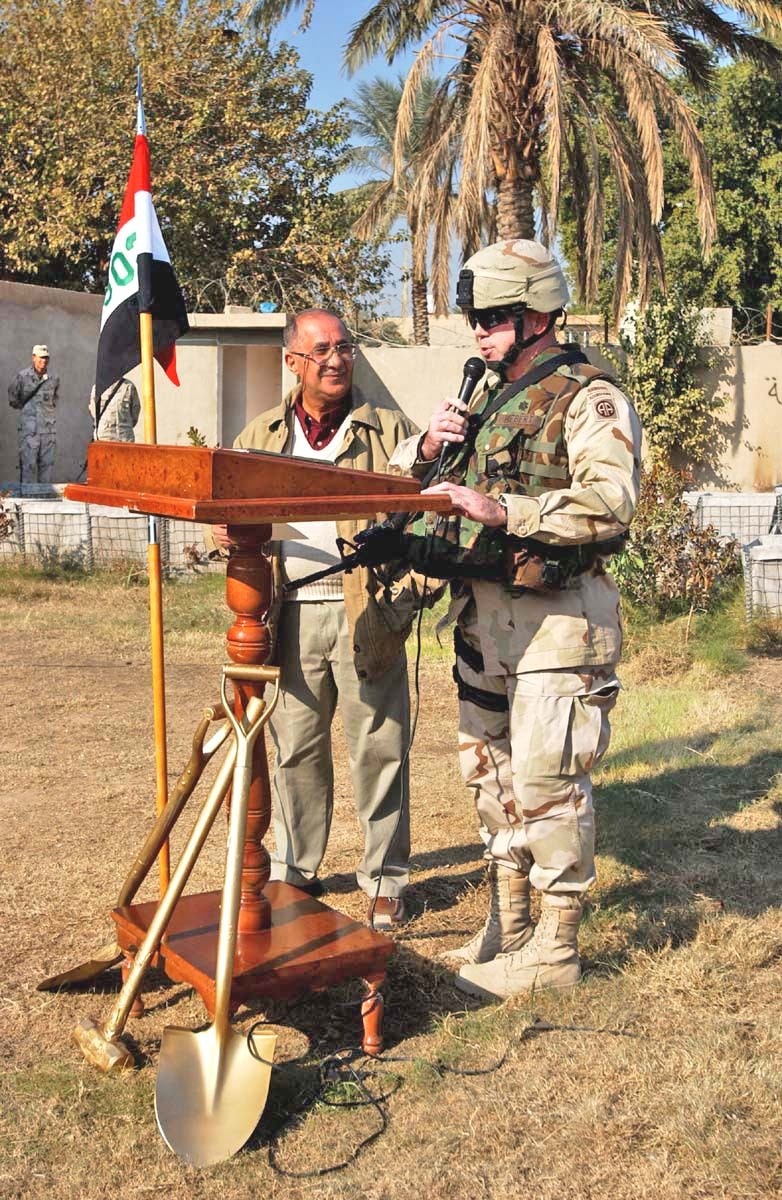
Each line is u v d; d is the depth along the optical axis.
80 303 18.11
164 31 25.67
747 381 17.72
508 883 3.71
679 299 17.56
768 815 5.12
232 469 2.67
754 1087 3.03
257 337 17.59
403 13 17.48
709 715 6.85
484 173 14.83
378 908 4.09
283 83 26.67
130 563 12.02
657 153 14.46
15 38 25.50
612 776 5.73
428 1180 2.72
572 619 3.33
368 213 20.28
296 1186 2.73
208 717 3.15
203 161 25.62
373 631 3.82
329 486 2.84
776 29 14.95
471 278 3.35
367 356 18.48
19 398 15.95
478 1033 3.34
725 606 9.62
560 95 14.09
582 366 3.31
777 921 4.02
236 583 2.96
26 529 12.27
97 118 24.53
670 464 17.84
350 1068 3.17
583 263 18.27
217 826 5.13
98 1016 3.45
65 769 5.98
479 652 3.54
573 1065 3.18
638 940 3.88
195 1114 2.82
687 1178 2.72
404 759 4.07
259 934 3.17
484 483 3.29
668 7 15.71
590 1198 2.66
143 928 3.24
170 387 17.89
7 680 7.99
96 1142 2.87
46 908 4.19
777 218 26.06
